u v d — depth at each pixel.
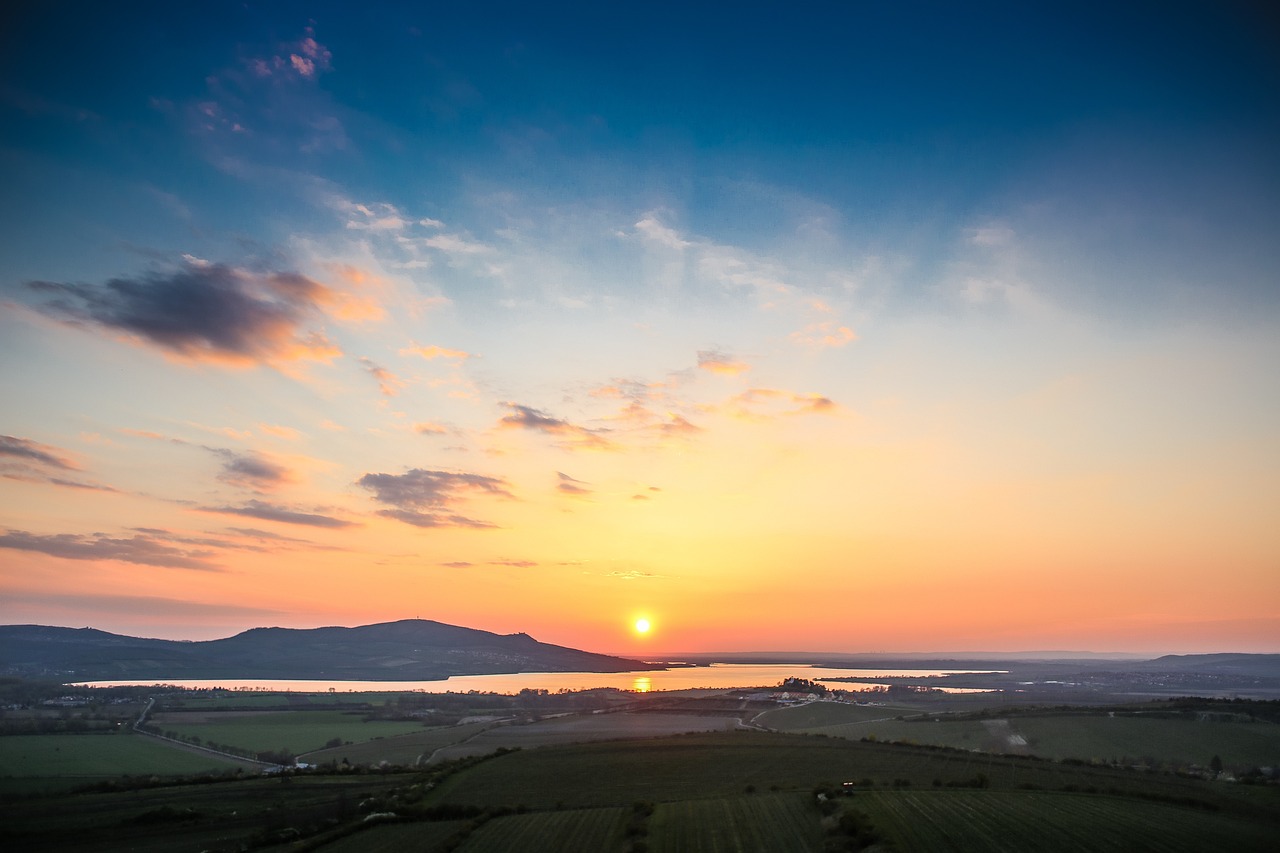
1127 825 56.31
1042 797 66.56
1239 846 51.31
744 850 53.94
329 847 61.59
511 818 69.31
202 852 61.56
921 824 56.66
